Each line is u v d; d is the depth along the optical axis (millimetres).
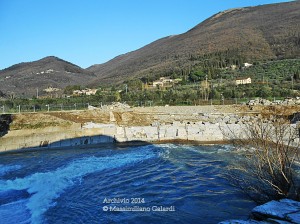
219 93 57938
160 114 43969
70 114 41656
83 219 13805
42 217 13961
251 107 44750
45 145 33562
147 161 25750
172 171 22125
